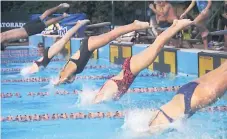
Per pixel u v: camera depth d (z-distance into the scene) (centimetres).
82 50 700
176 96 429
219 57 1097
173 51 1341
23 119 807
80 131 705
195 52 1224
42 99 1010
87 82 1250
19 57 2142
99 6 3812
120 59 1688
